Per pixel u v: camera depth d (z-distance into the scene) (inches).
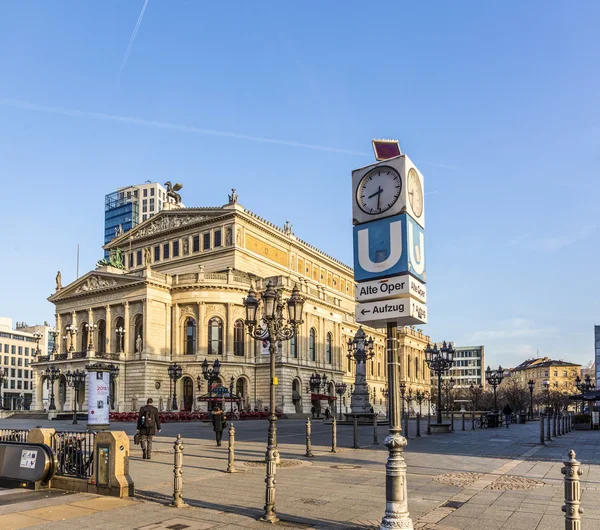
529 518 504.1
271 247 4106.8
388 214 491.8
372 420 2114.9
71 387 3378.4
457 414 3339.1
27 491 630.5
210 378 2583.7
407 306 466.0
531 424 2384.4
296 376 3545.8
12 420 3034.0
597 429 2006.6
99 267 3882.9
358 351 2223.2
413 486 665.0
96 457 625.6
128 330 3385.8
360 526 485.7
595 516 511.8
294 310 910.4
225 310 3383.4
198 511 540.4
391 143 515.2
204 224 3887.8
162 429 1878.7
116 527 482.3
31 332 7598.4
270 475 514.3
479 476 742.5
